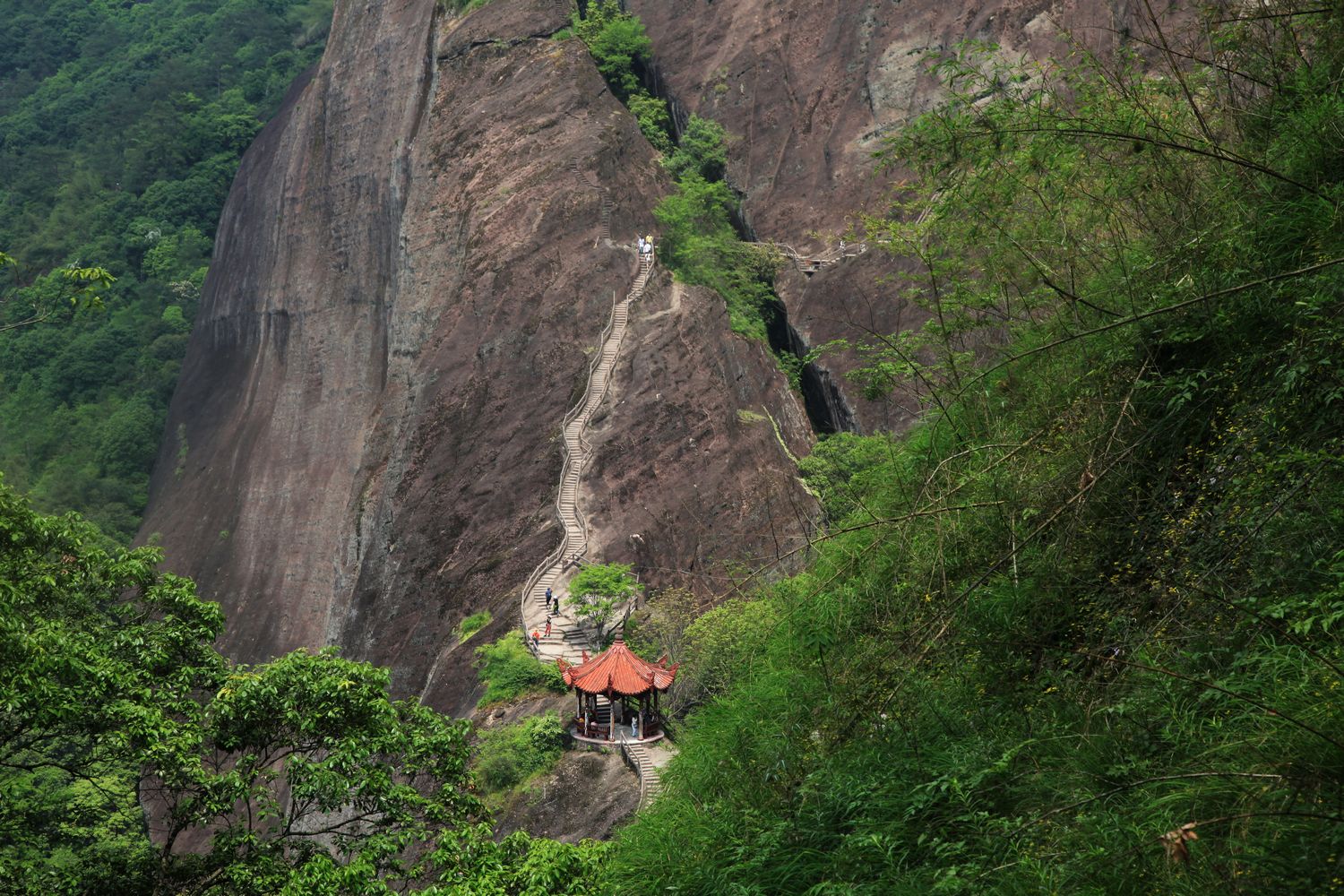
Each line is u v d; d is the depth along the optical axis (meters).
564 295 55.62
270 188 85.12
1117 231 11.27
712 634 28.61
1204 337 9.40
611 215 58.66
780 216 66.75
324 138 77.88
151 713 16.00
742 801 9.66
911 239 11.90
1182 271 9.94
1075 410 10.09
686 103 70.94
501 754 33.38
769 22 70.44
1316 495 7.53
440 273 61.44
